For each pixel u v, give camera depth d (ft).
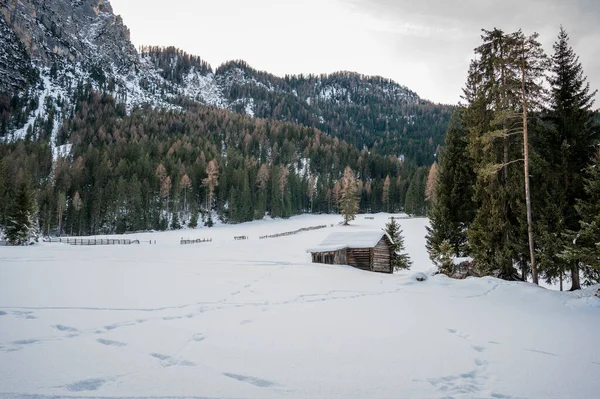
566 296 42.88
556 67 53.47
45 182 282.56
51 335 22.04
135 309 30.42
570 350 24.00
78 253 91.61
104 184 268.21
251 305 35.19
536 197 54.49
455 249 70.49
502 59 53.21
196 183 289.33
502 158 61.11
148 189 253.24
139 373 16.75
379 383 16.98
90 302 32.07
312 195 347.77
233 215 262.88
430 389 16.62
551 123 55.01
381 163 441.68
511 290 47.32
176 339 22.58
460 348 23.39
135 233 213.46
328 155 432.66
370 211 358.23
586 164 50.03
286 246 144.56
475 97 63.72
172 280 49.70
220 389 15.35
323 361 19.71
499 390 17.07
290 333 25.36
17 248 99.35
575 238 43.50
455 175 71.41
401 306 38.09
